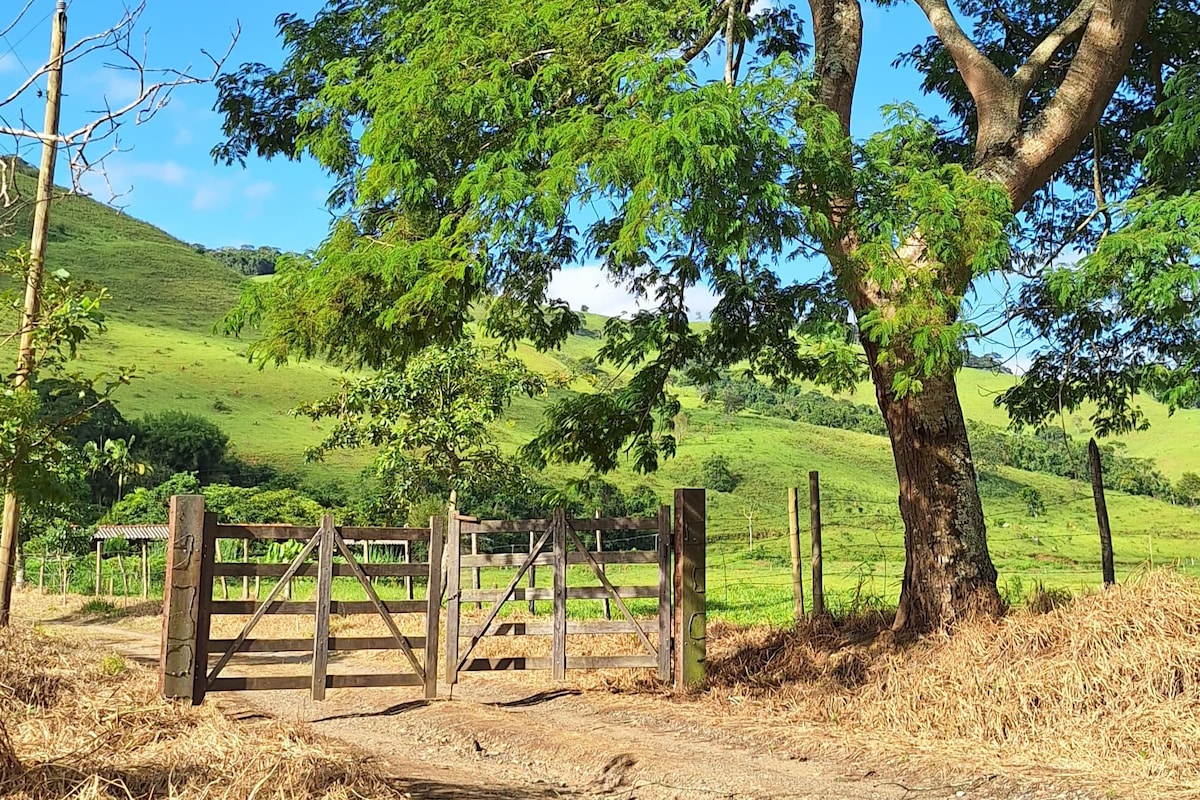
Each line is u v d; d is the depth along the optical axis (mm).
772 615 15953
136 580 35094
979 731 8328
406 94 9406
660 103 8477
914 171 9484
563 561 11266
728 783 7172
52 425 7781
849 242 10211
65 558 33875
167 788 5434
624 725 9531
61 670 8836
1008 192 10883
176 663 9391
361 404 21953
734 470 81625
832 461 90875
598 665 11227
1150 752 7242
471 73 9781
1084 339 12789
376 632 16688
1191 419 93438
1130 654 8148
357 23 12188
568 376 22641
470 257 9633
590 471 12281
